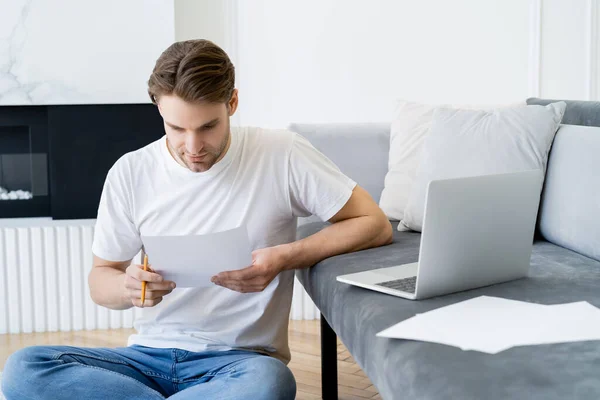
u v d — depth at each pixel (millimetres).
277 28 3508
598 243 1971
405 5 3492
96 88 3342
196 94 1667
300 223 2680
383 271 1812
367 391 2572
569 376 1122
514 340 1273
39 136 3486
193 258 1724
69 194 3402
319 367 2854
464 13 3504
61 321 3428
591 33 3527
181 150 1792
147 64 3355
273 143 1986
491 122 2371
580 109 2451
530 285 1679
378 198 2768
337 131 2785
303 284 2242
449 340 1293
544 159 2299
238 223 1948
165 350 1882
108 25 3322
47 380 1706
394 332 1364
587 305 1430
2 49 3273
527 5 3510
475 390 1113
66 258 3389
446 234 1549
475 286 1657
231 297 1932
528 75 3539
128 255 2020
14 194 3523
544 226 2270
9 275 3365
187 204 1945
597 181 2014
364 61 3520
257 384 1660
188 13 3479
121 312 3469
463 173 2332
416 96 3541
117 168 1971
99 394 1700
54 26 3289
